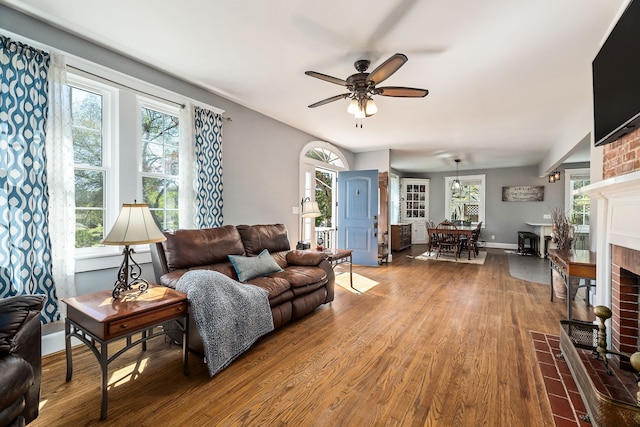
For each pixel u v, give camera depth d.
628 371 1.87
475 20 2.07
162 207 3.11
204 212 3.29
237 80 3.14
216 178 3.43
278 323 2.67
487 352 2.34
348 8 1.97
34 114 2.11
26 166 2.07
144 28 2.25
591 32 2.18
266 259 3.14
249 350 2.38
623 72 1.69
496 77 2.95
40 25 2.18
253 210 4.11
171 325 2.41
